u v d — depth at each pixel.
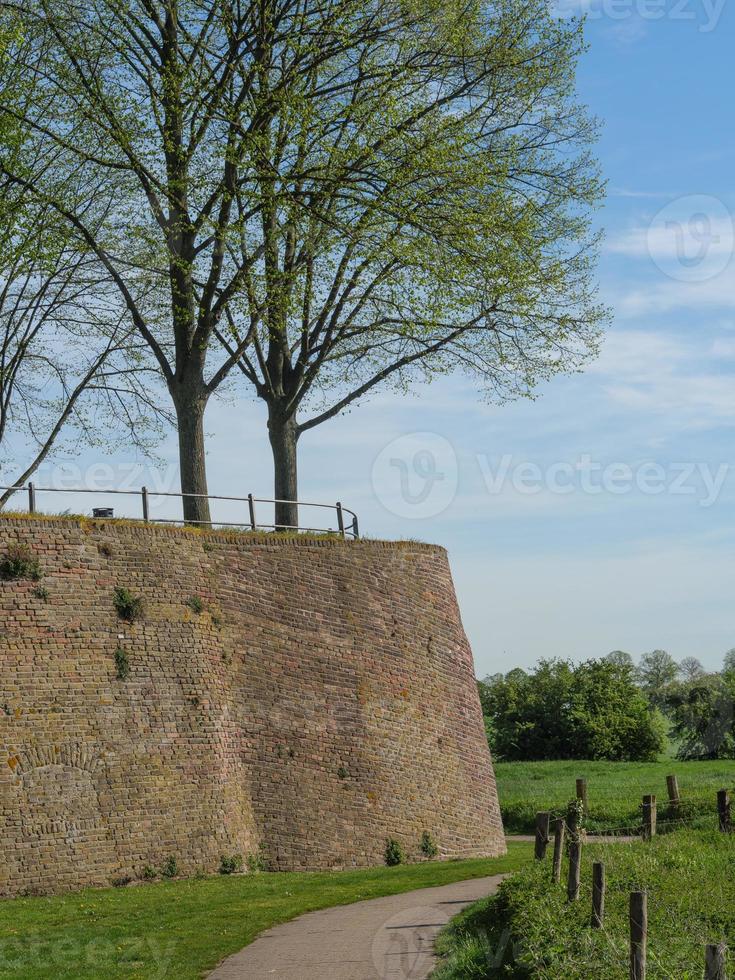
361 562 31.25
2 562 23.39
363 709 29.83
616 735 68.56
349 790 28.70
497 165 30.81
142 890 22.50
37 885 22.09
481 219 29.81
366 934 17.03
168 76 28.55
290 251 32.19
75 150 29.19
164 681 25.31
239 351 30.75
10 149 29.02
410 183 29.80
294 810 27.25
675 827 29.39
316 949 16.05
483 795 33.62
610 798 45.59
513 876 18.56
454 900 20.17
